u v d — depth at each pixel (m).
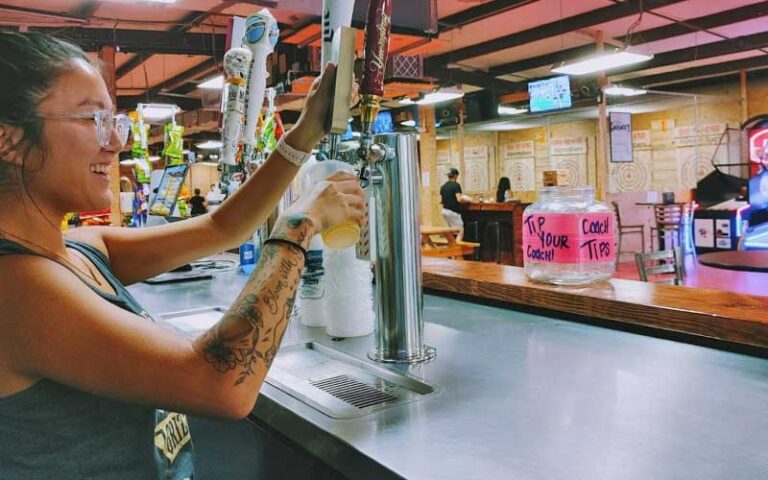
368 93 0.89
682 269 3.01
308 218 0.76
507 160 12.52
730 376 0.98
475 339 1.26
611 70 10.14
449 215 9.22
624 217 9.52
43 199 0.71
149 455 0.74
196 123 12.45
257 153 1.67
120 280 1.02
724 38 8.55
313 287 1.45
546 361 1.09
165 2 5.05
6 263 0.62
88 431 0.68
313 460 0.88
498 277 1.68
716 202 10.26
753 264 2.90
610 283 1.55
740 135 10.16
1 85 0.65
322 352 1.26
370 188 1.04
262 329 0.67
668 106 10.88
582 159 11.18
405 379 1.03
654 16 7.81
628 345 1.19
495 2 6.93
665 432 0.76
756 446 0.71
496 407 0.87
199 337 0.67
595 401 0.88
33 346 0.61
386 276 1.12
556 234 1.53
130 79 11.04
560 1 7.05
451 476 0.66
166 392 0.62
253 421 1.02
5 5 6.33
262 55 1.31
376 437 0.78
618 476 0.65
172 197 2.51
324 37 0.90
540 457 0.70
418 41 5.10
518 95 11.17
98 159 0.73
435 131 12.24
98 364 0.61
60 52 0.70
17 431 0.65
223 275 2.40
